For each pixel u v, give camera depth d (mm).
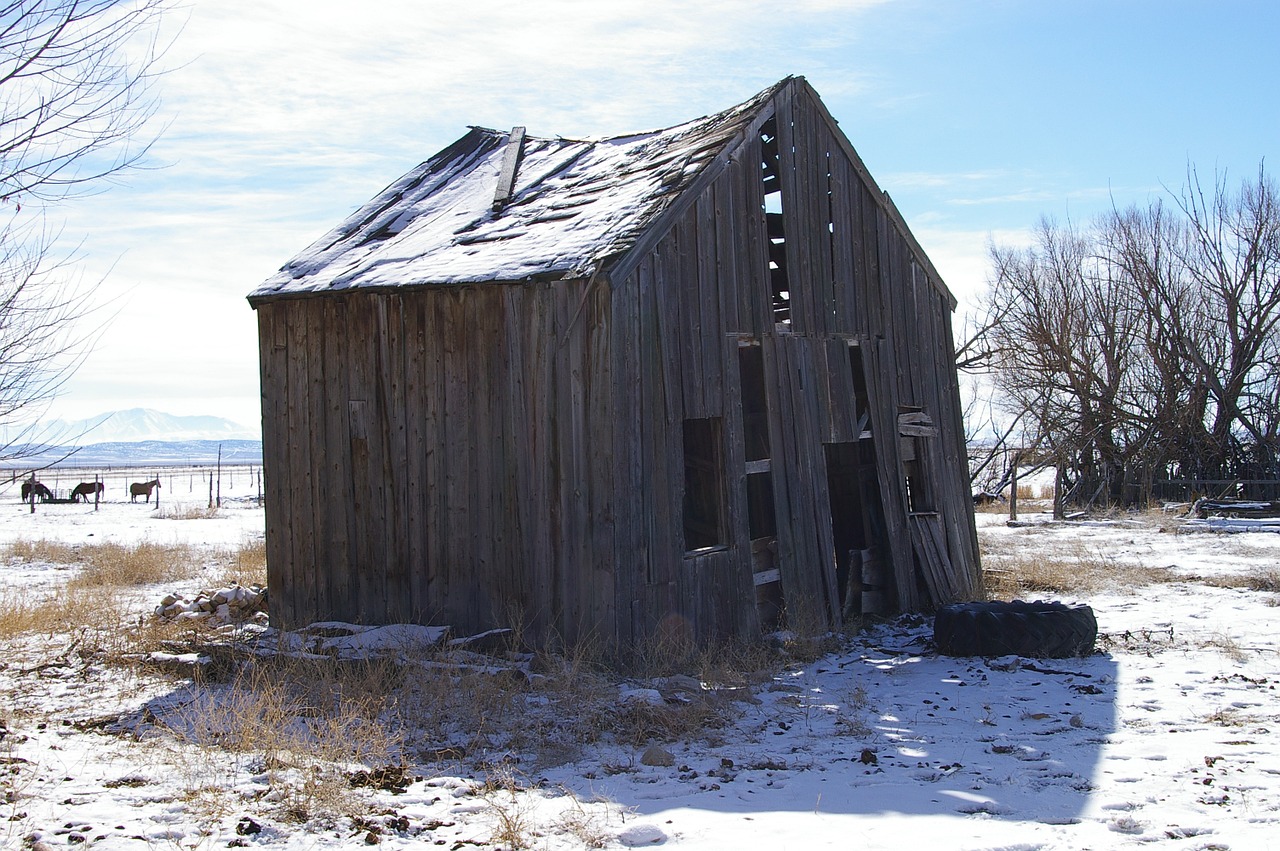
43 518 37781
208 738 6996
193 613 12281
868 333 13578
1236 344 34375
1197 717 7820
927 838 5066
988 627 10406
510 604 10148
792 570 11766
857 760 6723
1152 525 25875
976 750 6961
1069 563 17484
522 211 11984
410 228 12609
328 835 5125
